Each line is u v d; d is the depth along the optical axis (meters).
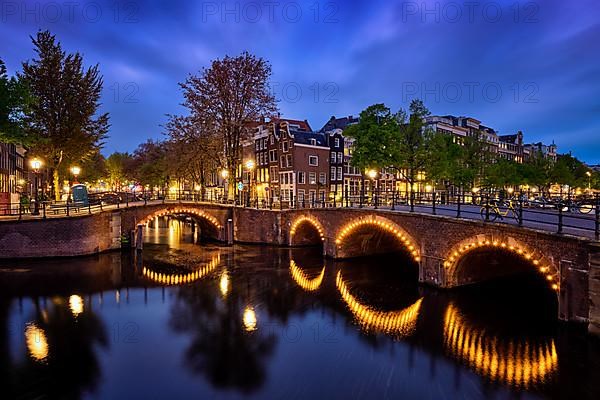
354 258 27.17
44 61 32.38
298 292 19.14
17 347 12.81
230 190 36.19
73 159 36.31
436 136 33.56
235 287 20.06
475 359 11.90
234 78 34.97
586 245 11.71
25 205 28.47
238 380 10.80
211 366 11.61
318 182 49.97
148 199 33.50
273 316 15.86
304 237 32.22
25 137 21.89
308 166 50.22
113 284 20.31
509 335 13.54
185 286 20.19
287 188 50.50
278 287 20.03
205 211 33.38
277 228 32.25
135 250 29.05
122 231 29.08
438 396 9.97
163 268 24.08
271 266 24.89
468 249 16.33
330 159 52.56
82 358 12.06
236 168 36.53
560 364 11.43
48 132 33.25
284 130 51.06
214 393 10.13
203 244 33.44
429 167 33.62
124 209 29.23
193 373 11.15
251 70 34.91
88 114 34.88
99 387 10.40
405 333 13.97
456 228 16.86
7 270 22.02
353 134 33.53
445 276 17.72
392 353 12.41
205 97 34.94
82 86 34.16
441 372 11.16
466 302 16.86
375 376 10.99
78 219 25.52
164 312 16.25
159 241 35.47
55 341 13.30
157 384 10.57
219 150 38.03
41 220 24.47
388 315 15.84
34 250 24.42
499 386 10.34
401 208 23.59
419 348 12.74
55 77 32.75
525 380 10.60
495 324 14.50
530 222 16.61
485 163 42.56
